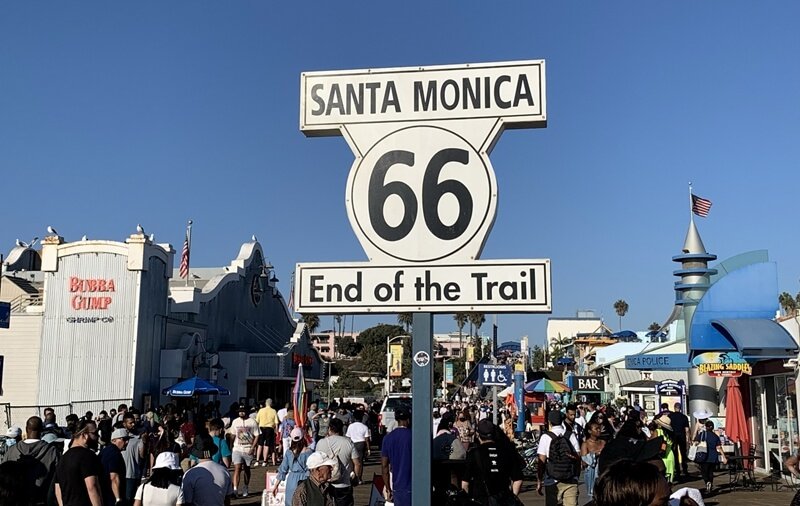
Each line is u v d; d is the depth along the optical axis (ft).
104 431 43.60
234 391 124.47
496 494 25.91
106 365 100.83
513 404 105.40
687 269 81.00
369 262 15.29
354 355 479.41
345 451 33.68
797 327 59.00
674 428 65.51
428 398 14.73
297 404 54.75
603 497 9.52
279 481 36.04
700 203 85.15
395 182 15.61
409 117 15.85
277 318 155.74
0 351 102.83
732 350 62.44
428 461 14.49
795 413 60.23
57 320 102.83
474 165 15.48
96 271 102.94
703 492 55.62
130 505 31.04
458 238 15.17
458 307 14.89
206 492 27.27
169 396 107.76
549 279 14.69
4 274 126.62
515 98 15.64
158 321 106.83
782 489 57.57
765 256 78.33
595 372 162.91
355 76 16.15
